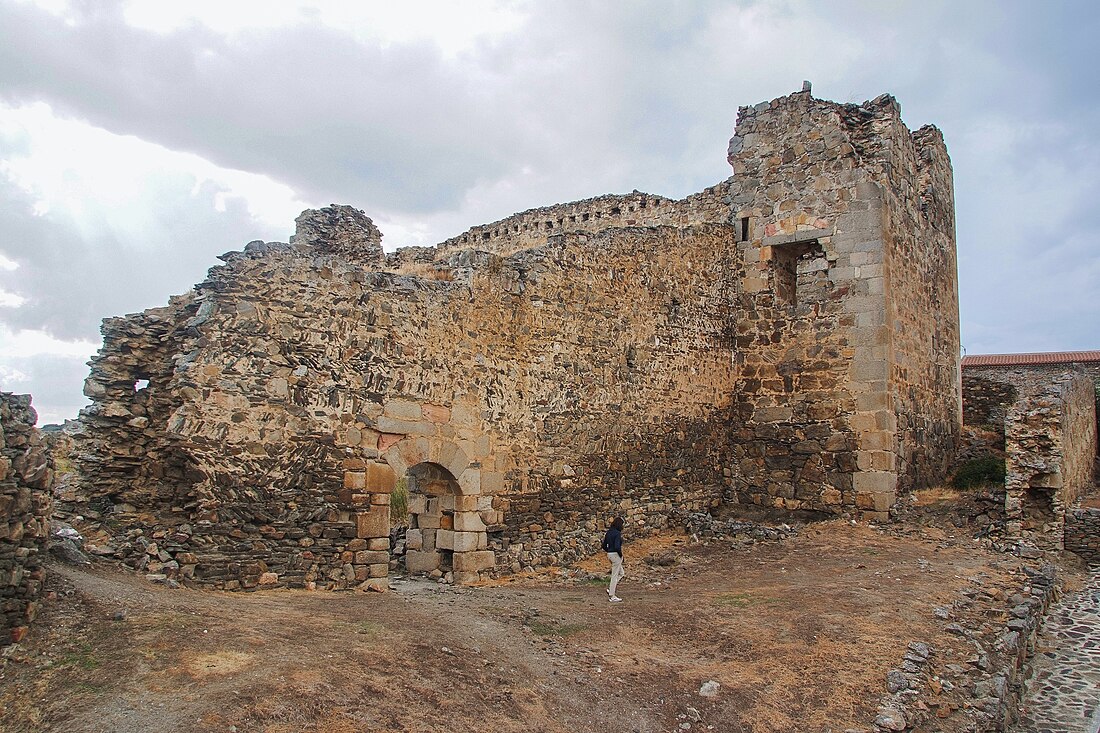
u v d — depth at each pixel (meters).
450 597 10.73
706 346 17.50
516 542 13.16
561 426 14.08
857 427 16.45
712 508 17.47
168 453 9.91
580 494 14.31
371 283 11.38
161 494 9.88
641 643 9.22
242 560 9.63
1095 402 22.62
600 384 14.88
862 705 7.64
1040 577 12.17
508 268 13.43
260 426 10.04
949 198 21.62
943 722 7.60
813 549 14.01
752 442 17.77
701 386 17.28
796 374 17.44
